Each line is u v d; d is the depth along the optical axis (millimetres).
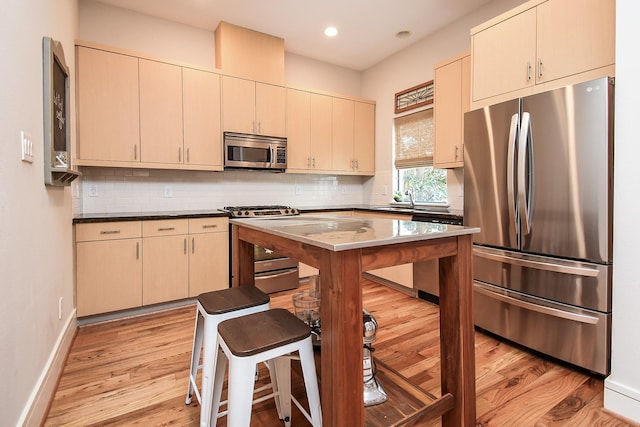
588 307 1890
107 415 1618
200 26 3592
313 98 4133
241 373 1095
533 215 2109
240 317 1339
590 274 1851
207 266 3188
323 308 1156
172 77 3217
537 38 2182
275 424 1562
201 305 1522
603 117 1769
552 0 2104
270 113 3793
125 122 2994
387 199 4480
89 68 2830
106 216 2832
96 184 3209
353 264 1124
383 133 4520
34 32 1560
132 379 1927
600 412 1632
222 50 3504
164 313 2980
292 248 1375
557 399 1732
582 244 1884
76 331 2568
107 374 1979
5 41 1203
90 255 2652
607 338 1821
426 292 3285
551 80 2113
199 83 3357
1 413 1134
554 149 1979
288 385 1514
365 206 4719
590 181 1835
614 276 1654
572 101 1888
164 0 3105
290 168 3979
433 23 3521
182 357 2188
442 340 1462
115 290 2764
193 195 3711
